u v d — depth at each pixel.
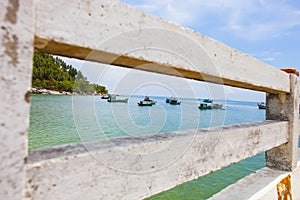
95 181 0.67
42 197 0.55
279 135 1.80
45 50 0.65
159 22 0.85
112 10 0.70
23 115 0.47
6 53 0.45
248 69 1.39
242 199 1.48
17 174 0.47
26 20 0.48
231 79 1.24
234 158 1.29
